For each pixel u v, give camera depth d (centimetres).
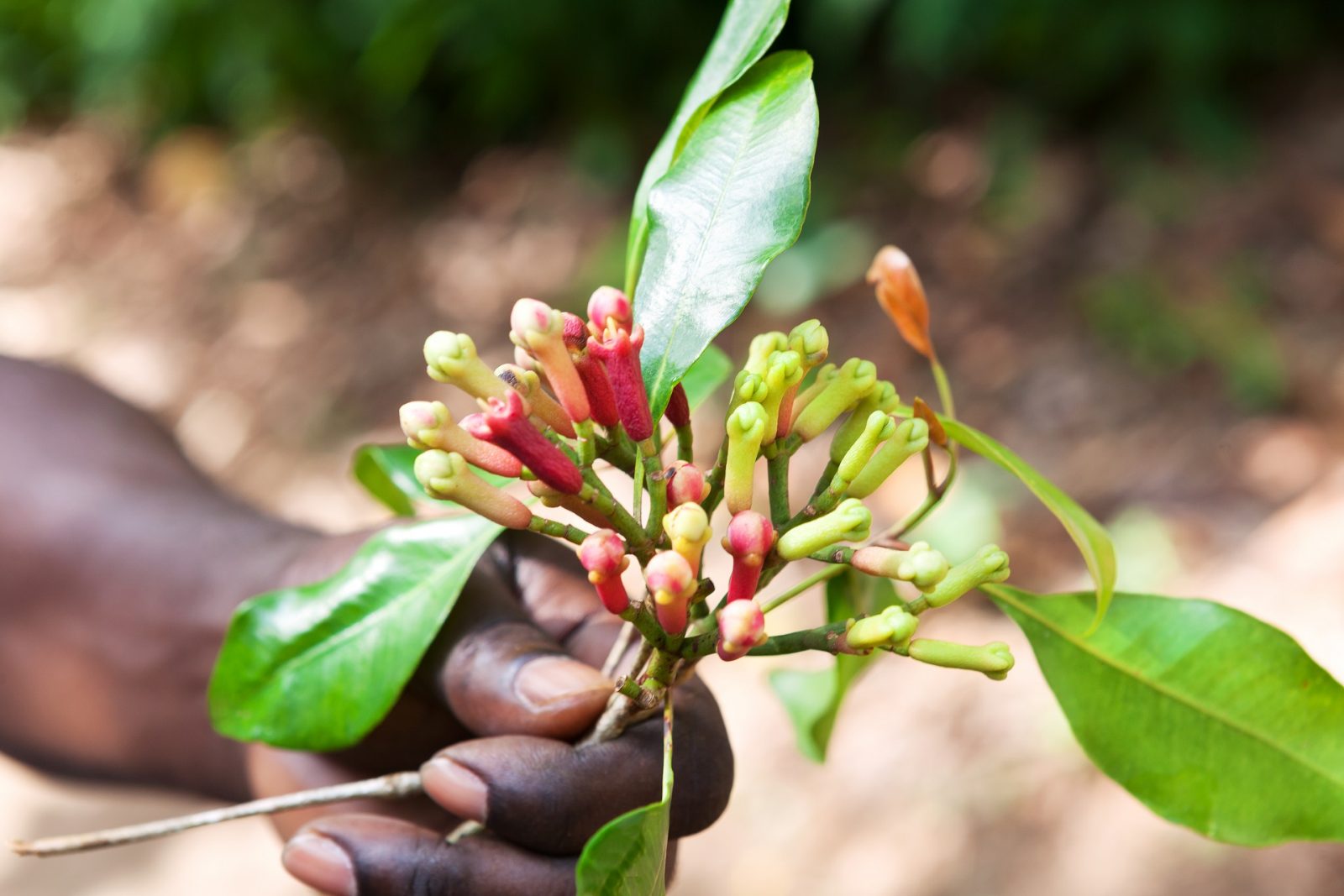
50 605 48
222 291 158
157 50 172
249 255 161
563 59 155
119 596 48
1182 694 38
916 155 138
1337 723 37
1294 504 94
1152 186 125
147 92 184
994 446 35
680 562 31
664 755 33
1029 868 72
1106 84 134
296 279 156
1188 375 109
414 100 168
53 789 106
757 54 35
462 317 142
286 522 49
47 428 52
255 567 46
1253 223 120
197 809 102
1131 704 38
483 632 40
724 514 98
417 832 37
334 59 169
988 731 82
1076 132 134
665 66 155
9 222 181
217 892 94
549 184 155
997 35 134
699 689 39
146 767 50
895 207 134
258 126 178
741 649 31
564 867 37
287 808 38
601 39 152
